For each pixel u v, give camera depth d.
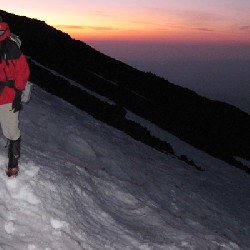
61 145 10.19
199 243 7.25
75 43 61.09
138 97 44.81
